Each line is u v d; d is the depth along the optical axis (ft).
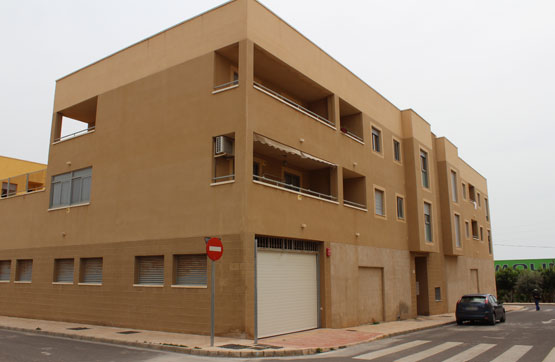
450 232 100.78
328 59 66.90
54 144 71.46
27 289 70.13
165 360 35.70
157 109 57.62
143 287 54.19
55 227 67.82
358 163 71.10
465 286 113.19
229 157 51.75
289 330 52.44
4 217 78.48
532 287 169.78
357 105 73.41
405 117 88.69
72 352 39.40
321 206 59.93
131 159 59.16
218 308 46.80
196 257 50.78
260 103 51.21
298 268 55.47
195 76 54.49
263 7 54.29
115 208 59.62
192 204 51.39
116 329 53.62
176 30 57.72
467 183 126.93
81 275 62.80
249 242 46.70
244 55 50.44
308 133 59.57
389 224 78.38
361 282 67.92
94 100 67.56
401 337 53.72
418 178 86.79
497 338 51.72
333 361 35.78
